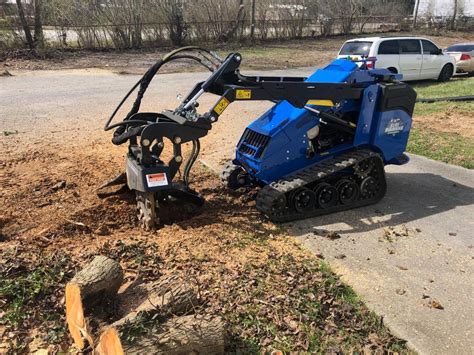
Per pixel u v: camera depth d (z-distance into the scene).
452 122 10.24
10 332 3.31
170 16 21.36
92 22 19.67
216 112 5.03
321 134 5.89
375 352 3.46
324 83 5.41
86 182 6.11
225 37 23.41
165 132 4.84
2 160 6.84
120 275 3.53
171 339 2.98
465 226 5.62
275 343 3.46
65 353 3.20
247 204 5.86
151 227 5.01
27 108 10.32
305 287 4.11
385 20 32.62
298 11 26.67
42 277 3.81
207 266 4.32
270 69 17.38
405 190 6.66
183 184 5.57
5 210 5.18
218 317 3.28
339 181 5.76
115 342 2.83
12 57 16.98
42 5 18.34
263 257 4.61
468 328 3.79
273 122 5.64
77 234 4.81
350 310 3.89
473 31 33.34
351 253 4.88
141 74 15.61
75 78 14.44
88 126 9.02
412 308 4.00
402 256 4.87
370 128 5.94
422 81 16.47
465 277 4.52
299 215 5.53
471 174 7.32
